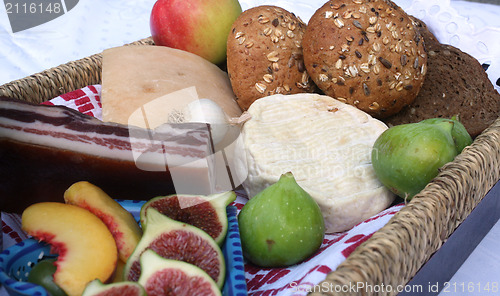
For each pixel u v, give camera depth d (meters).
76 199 0.76
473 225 0.92
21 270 0.68
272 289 0.73
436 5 1.37
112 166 0.83
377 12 1.05
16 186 0.84
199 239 0.71
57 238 0.67
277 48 1.10
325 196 0.90
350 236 0.79
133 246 0.72
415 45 1.07
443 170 0.83
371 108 1.08
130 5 1.84
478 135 1.01
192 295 0.62
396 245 0.67
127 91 1.05
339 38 1.04
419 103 1.14
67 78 1.24
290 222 0.78
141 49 1.19
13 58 1.53
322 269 0.70
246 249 0.80
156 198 0.81
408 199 0.89
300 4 1.66
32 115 0.83
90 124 0.85
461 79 1.14
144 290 0.58
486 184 0.91
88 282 0.60
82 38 1.64
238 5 1.29
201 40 1.26
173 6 1.24
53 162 0.82
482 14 1.57
